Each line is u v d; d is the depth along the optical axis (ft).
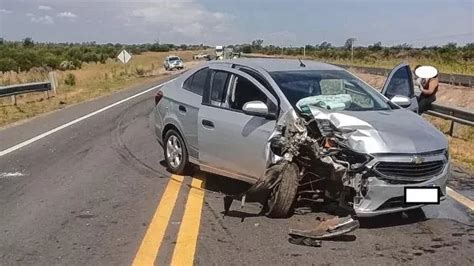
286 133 19.71
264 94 22.15
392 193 18.35
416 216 20.86
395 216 20.81
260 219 20.54
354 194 18.75
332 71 24.38
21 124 50.01
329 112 19.90
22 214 21.44
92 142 38.55
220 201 23.04
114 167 29.96
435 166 19.03
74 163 31.24
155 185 25.80
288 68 23.79
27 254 17.19
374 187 18.25
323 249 17.49
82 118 53.36
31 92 75.36
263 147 20.94
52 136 41.73
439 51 193.36
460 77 88.63
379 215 19.85
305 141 19.21
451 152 35.35
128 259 16.66
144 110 59.98
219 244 17.92
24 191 25.00
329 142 19.10
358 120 19.38
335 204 21.21
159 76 150.61
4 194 24.50
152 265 16.16
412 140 18.88
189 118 25.84
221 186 25.46
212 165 24.43
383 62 160.25
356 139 18.69
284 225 19.80
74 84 109.29
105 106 65.46
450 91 79.15
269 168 19.97
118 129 45.11
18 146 37.27
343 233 18.15
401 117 20.88
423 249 17.49
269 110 21.48
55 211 21.79
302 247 17.66
